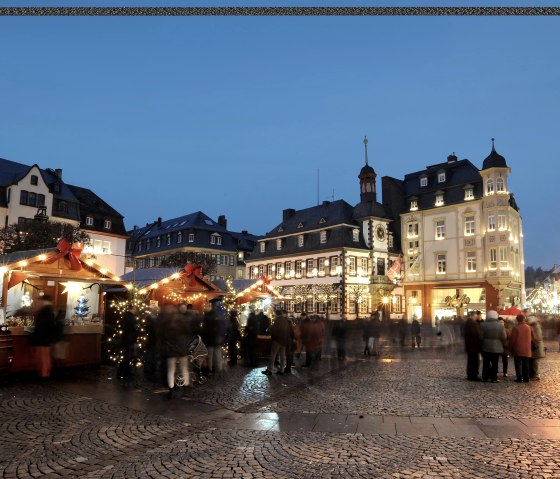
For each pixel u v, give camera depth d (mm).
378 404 10391
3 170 53812
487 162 51094
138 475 6012
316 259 57656
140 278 20500
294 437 7742
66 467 6289
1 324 13258
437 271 54844
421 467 6277
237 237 81438
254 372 15305
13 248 40219
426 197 57438
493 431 8125
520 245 55219
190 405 10141
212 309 15289
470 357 14055
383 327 28094
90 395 11008
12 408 9641
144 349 15344
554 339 32562
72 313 17953
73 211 57469
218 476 5992
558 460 6535
